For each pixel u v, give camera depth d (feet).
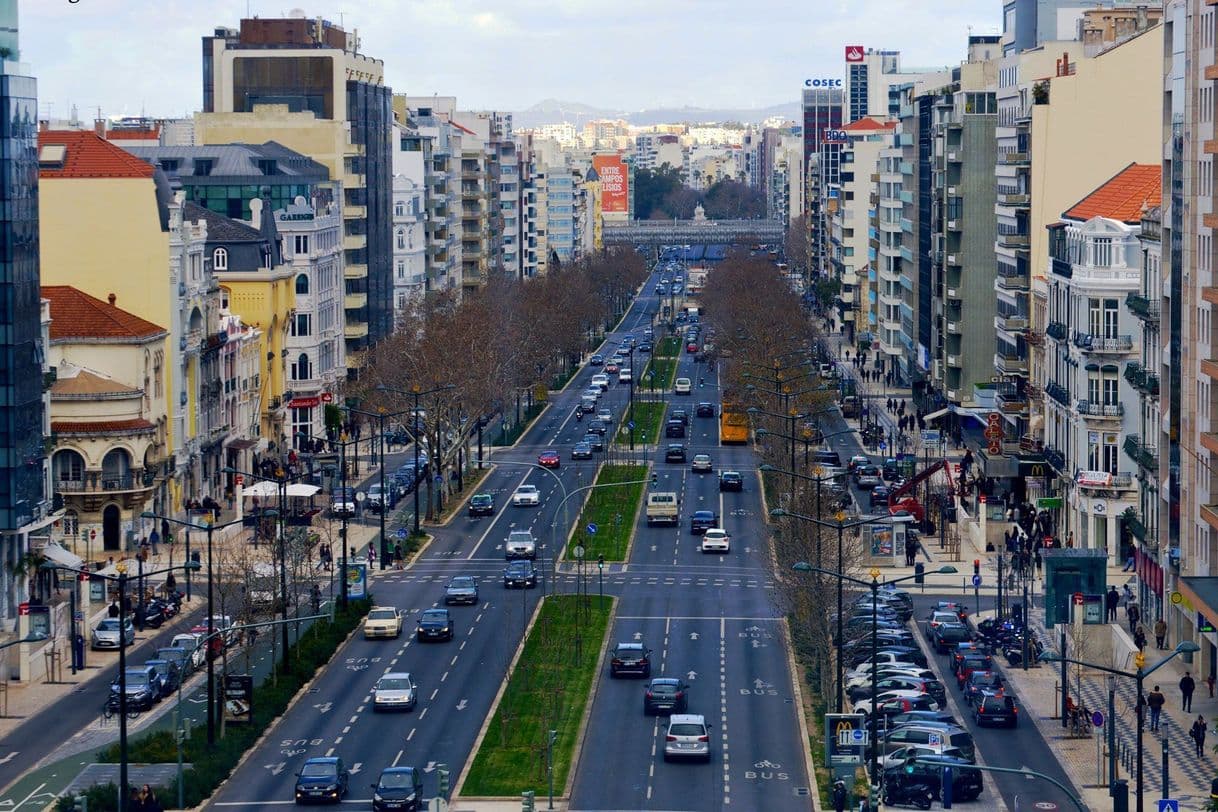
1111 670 460.55
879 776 510.58
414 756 552.41
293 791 516.32
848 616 648.38
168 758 542.98
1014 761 550.36
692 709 608.19
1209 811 446.19
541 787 517.96
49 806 500.33
